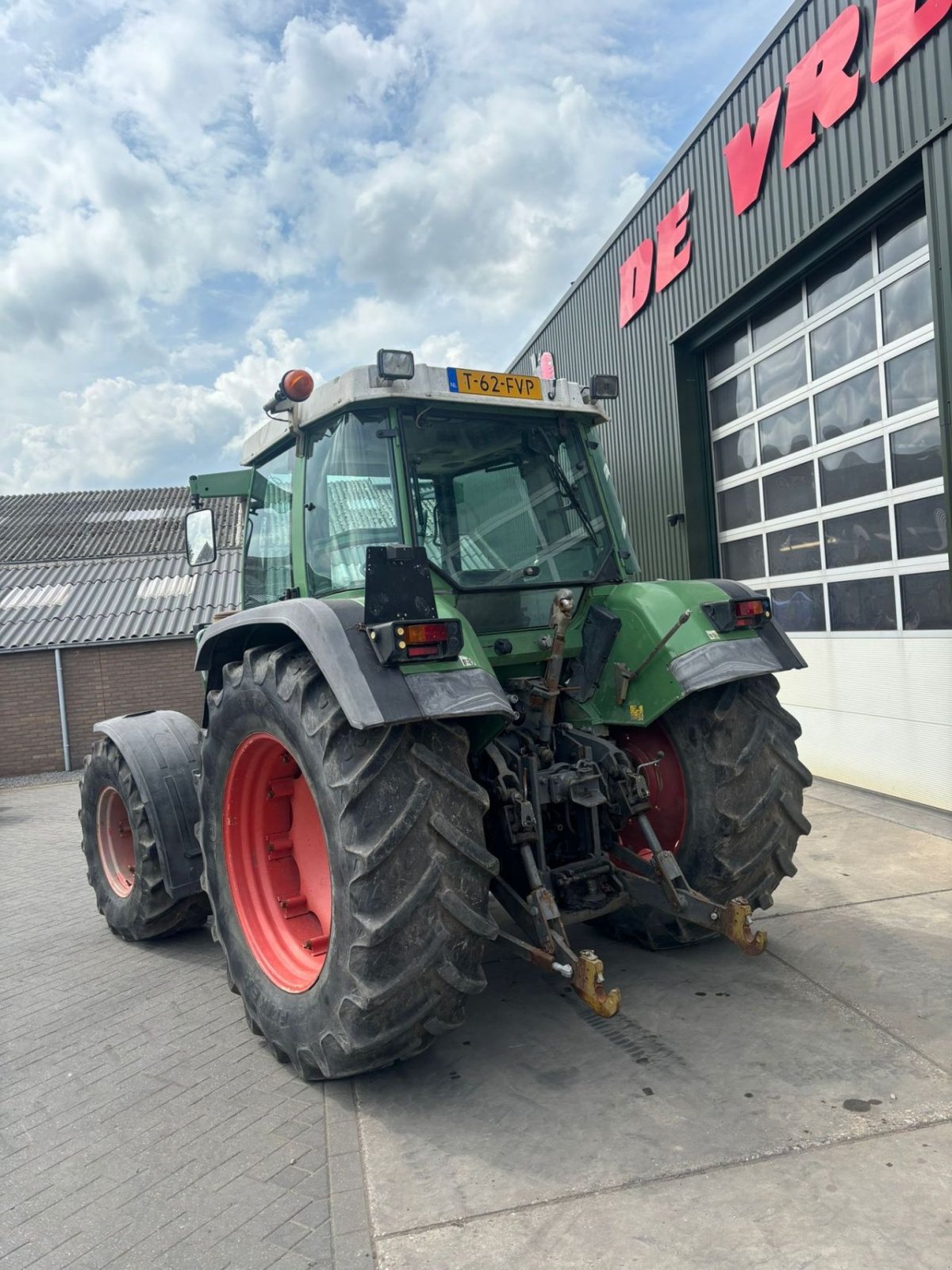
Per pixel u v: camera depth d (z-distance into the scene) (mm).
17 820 9719
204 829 3367
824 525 6574
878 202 5617
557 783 3039
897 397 5746
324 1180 2303
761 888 3404
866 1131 2279
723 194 7078
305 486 3361
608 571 3594
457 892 2498
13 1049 3312
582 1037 2971
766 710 3350
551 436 3590
